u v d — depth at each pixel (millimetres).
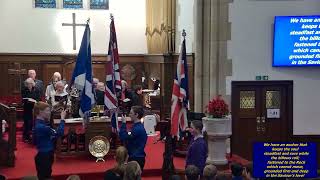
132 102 14383
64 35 18625
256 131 12656
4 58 17984
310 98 12703
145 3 19438
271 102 12695
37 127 7996
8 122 10562
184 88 9984
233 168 6137
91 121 11312
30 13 18266
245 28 12492
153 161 11227
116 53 10492
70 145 11375
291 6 12484
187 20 14656
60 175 9922
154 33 17766
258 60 12562
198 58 12914
